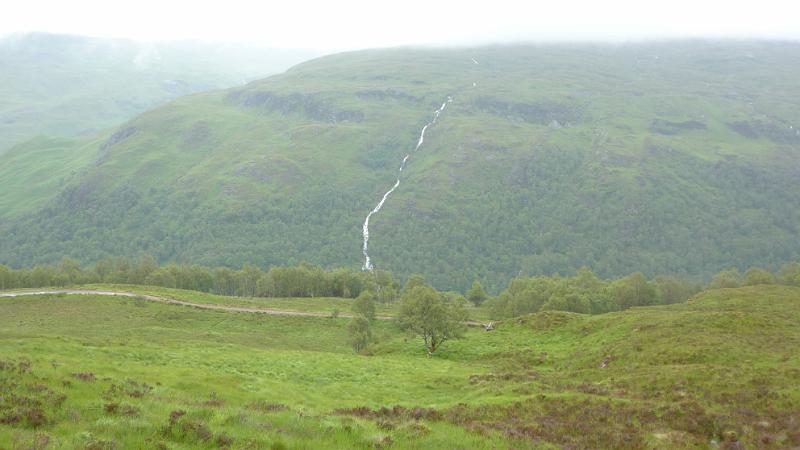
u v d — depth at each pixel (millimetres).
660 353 48906
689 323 59156
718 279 160375
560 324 81688
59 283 166750
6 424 17516
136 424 18234
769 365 40125
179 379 34688
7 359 28078
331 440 19359
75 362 35469
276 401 33219
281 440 18328
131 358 46438
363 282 184500
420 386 47562
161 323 110188
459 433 22641
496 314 132125
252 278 183500
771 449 23562
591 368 51844
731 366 40438
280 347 92875
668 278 169500
